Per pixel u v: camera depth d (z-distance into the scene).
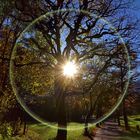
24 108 33.88
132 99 64.44
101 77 43.28
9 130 27.80
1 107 30.06
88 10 26.30
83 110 88.44
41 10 25.08
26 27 25.78
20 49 28.73
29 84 31.95
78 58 28.41
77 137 38.72
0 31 28.06
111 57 27.64
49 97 34.81
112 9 26.78
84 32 27.23
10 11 23.62
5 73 29.42
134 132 50.91
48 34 26.67
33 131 47.06
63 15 26.06
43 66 29.06
